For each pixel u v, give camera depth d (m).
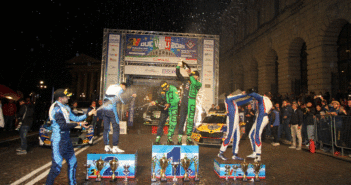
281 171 5.79
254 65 29.03
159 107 5.50
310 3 16.92
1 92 12.51
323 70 15.69
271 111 10.78
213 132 9.12
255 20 28.44
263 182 4.84
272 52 24.28
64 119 3.71
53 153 3.67
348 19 13.55
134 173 4.98
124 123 13.77
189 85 5.61
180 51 17.34
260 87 25.84
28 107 7.51
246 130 13.62
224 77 40.16
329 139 8.43
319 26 15.98
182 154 5.03
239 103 6.10
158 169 5.01
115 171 4.95
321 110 10.04
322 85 15.63
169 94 5.49
